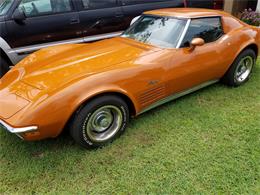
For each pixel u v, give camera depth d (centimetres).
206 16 380
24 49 502
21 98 261
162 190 242
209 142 304
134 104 307
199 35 366
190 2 668
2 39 478
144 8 607
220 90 428
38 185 252
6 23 476
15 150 298
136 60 314
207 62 370
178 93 364
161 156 284
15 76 311
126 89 292
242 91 425
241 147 295
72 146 303
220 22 397
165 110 370
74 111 262
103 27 573
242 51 416
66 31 534
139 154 288
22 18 480
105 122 293
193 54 351
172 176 257
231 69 416
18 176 262
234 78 426
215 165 270
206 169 265
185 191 241
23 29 491
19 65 346
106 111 289
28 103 252
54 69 304
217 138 311
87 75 276
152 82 316
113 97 286
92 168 270
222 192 239
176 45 343
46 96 253
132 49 348
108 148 299
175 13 384
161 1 630
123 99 304
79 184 252
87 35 561
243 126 333
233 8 968
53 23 516
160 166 270
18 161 281
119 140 311
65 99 255
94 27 561
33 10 496
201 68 365
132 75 296
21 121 240
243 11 915
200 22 371
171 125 337
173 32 356
